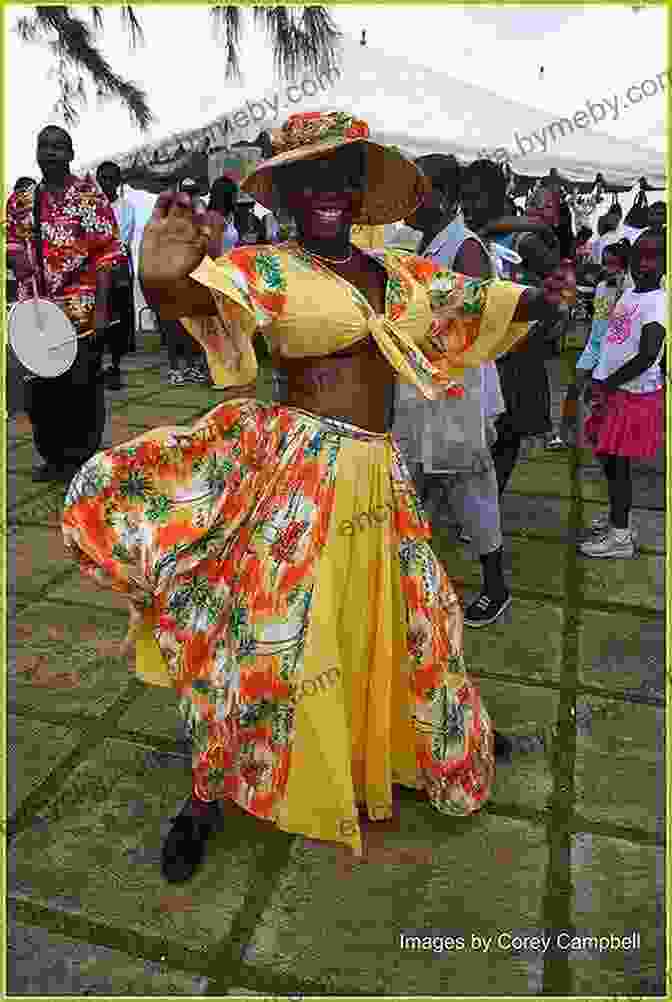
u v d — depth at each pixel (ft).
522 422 12.13
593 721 8.94
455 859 7.16
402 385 9.40
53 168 14.64
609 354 12.34
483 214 10.30
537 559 12.88
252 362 5.94
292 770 6.60
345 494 6.59
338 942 6.38
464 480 10.19
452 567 12.60
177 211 5.43
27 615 11.19
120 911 6.64
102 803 7.79
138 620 6.92
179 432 6.66
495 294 7.15
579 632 10.73
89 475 6.54
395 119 18.54
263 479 6.73
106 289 15.64
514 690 9.47
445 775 7.25
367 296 6.72
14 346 13.66
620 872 7.00
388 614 6.95
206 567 6.88
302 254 6.40
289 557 6.51
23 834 7.40
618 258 15.96
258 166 6.07
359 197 7.06
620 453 12.25
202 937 6.43
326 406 6.62
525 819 7.59
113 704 9.27
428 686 7.09
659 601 11.56
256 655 6.54
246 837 7.41
